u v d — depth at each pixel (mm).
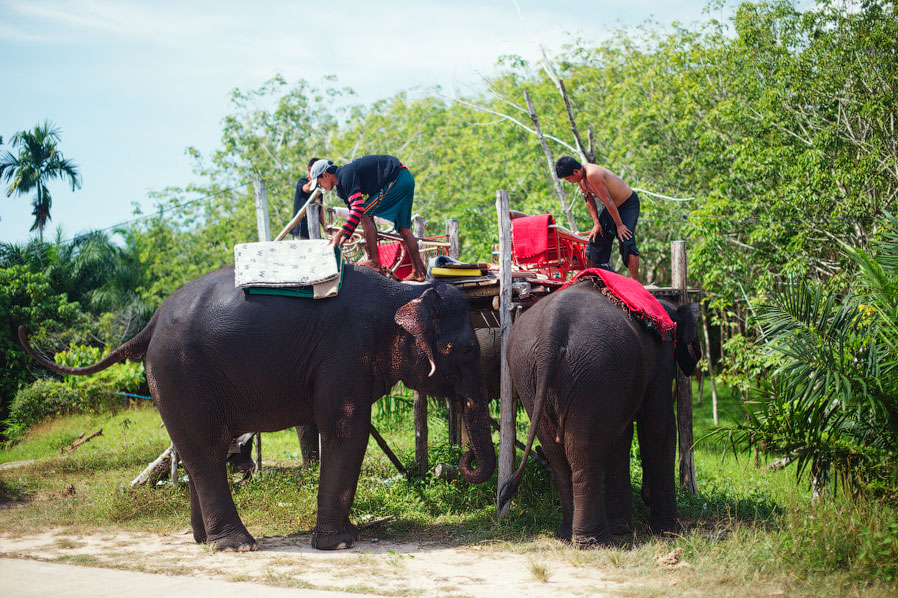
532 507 7125
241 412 6078
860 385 6000
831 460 6320
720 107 15484
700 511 7223
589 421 5531
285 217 27750
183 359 5910
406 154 29188
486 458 6336
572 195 21281
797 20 15750
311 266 6129
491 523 6699
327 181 7090
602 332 5562
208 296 6066
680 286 8383
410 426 12453
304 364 6008
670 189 18781
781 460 9836
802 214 13859
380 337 6199
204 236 30969
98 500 7684
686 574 4902
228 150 28594
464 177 27625
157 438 12258
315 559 5574
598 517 5695
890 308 6293
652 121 18594
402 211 7113
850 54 14203
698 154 17703
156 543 6164
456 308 6379
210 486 5969
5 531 6590
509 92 26078
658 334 5980
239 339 5898
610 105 21703
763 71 15875
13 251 27531
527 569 5246
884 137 13773
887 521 5348
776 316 6668
